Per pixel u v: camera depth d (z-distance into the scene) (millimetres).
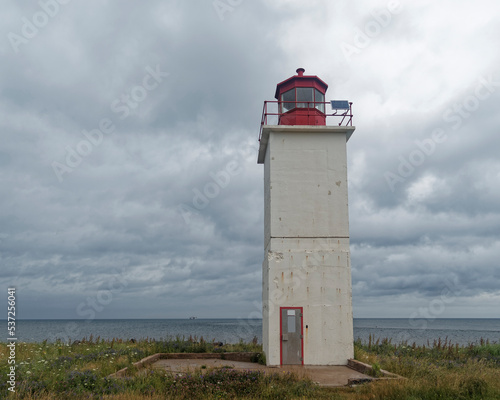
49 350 18250
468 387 11328
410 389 11102
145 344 22344
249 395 10945
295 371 14141
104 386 11039
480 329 117312
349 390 12039
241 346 22719
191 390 10984
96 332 77500
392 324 165000
